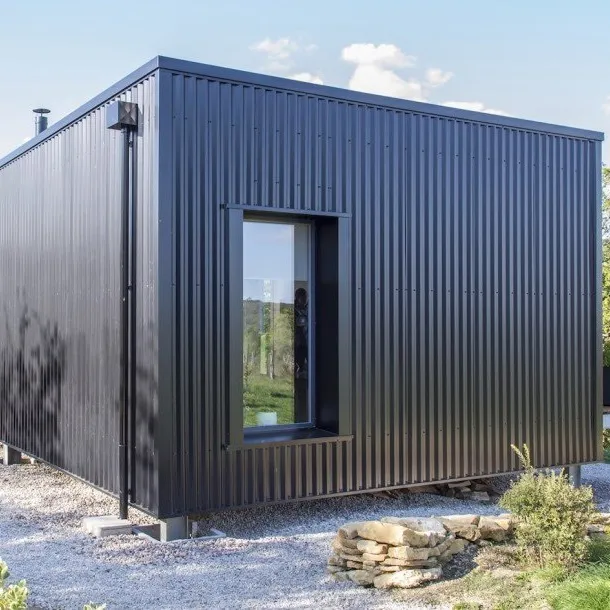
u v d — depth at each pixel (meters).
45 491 7.98
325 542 6.10
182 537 6.12
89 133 7.24
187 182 6.06
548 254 8.27
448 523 5.55
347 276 6.89
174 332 6.00
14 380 9.34
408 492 7.96
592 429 8.61
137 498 6.30
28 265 8.91
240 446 6.25
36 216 8.67
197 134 6.11
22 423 9.02
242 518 6.82
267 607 4.66
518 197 8.05
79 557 5.62
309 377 7.04
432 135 7.46
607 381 18.39
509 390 7.93
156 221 5.94
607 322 14.96
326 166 6.79
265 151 6.46
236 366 6.25
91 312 7.12
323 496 6.74
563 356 8.38
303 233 7.02
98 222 6.99
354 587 5.04
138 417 6.24
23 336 9.03
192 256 6.08
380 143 7.13
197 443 6.10
